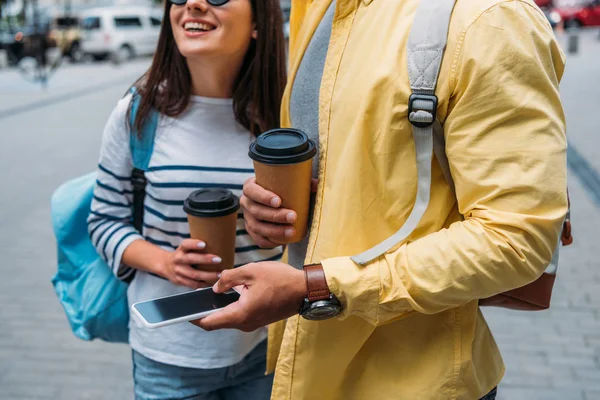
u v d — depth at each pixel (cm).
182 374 174
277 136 133
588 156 759
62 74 1733
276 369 137
